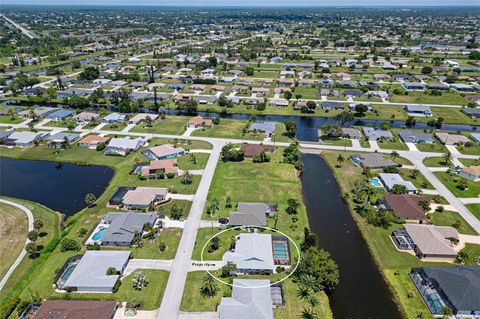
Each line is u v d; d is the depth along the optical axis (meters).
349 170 132.00
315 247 86.25
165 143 153.50
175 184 120.06
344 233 98.62
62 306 69.69
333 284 79.19
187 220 100.94
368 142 157.00
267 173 129.00
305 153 147.50
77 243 89.75
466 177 127.31
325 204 112.31
